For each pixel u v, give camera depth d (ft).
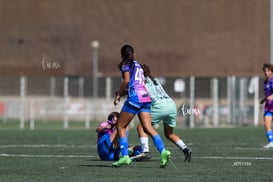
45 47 623.77
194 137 243.19
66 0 633.20
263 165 130.82
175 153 164.14
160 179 107.45
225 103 370.32
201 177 110.32
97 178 109.29
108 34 626.64
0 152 168.66
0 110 429.38
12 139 230.89
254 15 620.90
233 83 358.02
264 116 188.03
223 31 625.41
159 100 134.41
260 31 619.26
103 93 433.48
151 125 133.28
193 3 631.97
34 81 473.26
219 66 619.26
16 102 432.66
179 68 622.54
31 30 628.69
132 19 631.97
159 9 632.79
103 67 614.34
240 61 618.85
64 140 225.56
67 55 618.85
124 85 124.06
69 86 451.12
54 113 409.90
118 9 632.38
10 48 625.00
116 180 106.42
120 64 125.29
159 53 626.23
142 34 629.10
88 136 250.57
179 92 404.16
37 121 408.26
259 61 615.57
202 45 625.82
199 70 620.90
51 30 627.87
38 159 146.72
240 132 279.28
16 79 495.41
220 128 321.11
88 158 149.59
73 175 113.91
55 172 118.73
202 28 628.69
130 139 230.89
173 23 630.74
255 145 197.98
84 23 628.69
